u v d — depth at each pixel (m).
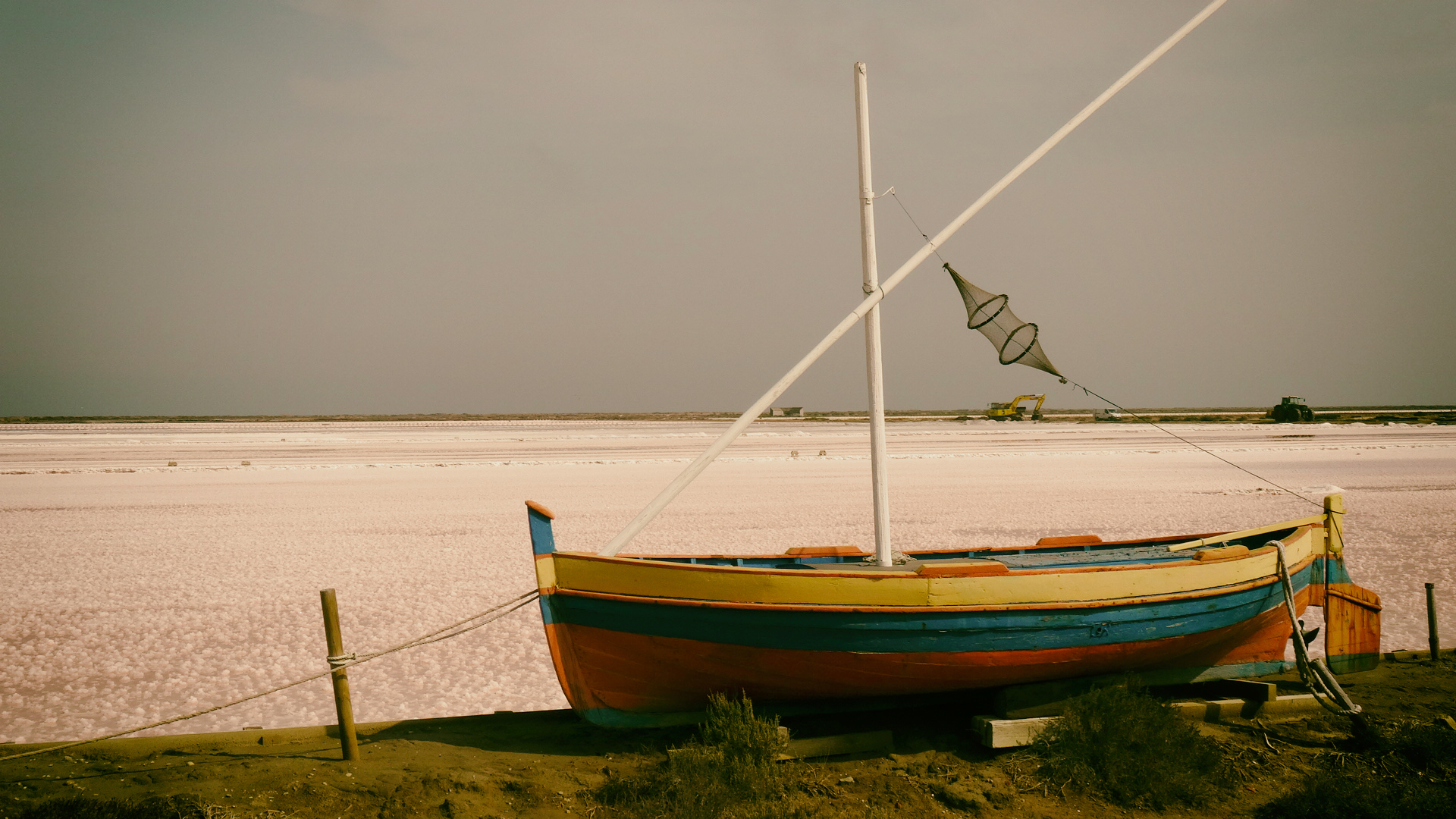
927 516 26.11
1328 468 42.66
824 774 7.51
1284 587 9.13
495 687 11.30
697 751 7.34
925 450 59.88
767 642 7.80
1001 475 40.62
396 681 11.55
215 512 27.62
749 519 25.48
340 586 16.86
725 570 7.67
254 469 44.06
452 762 7.68
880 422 9.21
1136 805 7.11
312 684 11.47
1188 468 43.84
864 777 7.47
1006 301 9.64
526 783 7.16
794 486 35.59
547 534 8.01
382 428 117.56
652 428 120.12
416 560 19.55
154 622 14.38
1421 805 6.82
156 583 17.14
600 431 103.38
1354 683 9.97
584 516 26.34
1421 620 13.70
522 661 12.44
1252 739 8.36
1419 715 8.83
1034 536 22.20
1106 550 11.15
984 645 7.97
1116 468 44.25
